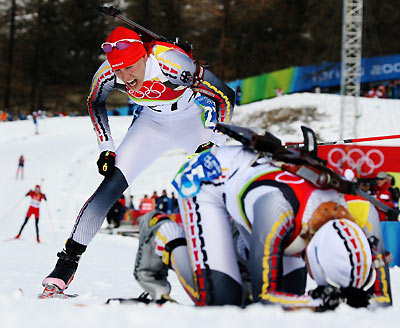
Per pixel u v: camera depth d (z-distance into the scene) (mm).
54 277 16578
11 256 35031
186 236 11383
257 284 10281
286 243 10531
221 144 17766
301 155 10672
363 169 66188
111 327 8031
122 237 59625
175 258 11625
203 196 11352
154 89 16516
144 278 12164
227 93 17875
